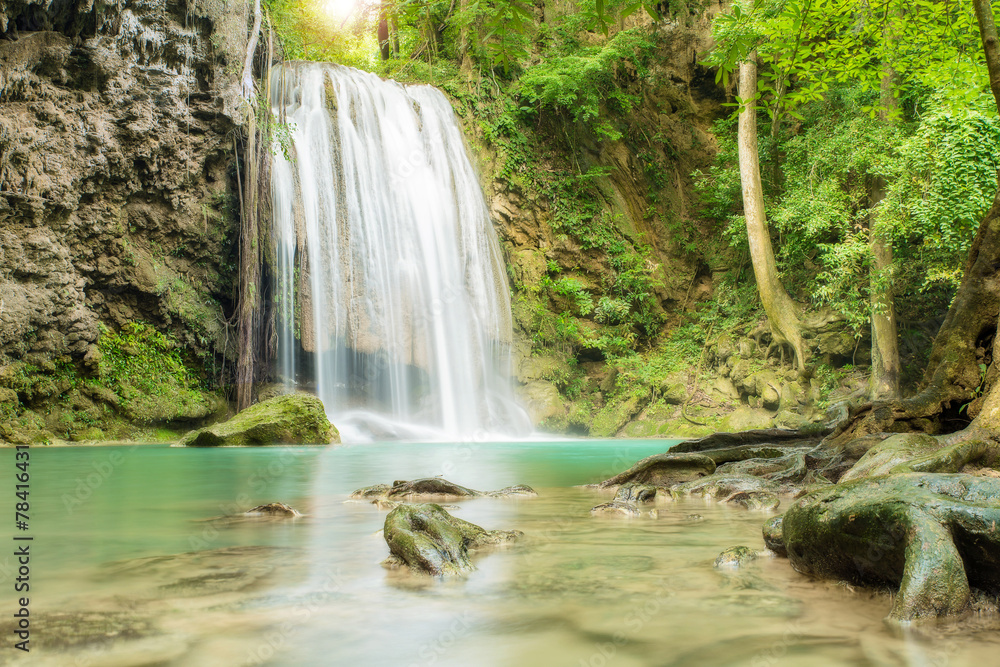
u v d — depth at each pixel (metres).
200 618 2.32
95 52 16.45
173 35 17.61
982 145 16.25
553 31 28.88
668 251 29.36
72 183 16.39
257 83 20.59
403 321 22.53
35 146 15.69
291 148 21.12
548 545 3.71
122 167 17.34
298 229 20.70
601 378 26.20
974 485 2.86
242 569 3.08
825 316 22.02
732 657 1.98
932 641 2.14
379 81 24.61
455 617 2.35
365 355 21.59
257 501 5.68
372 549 3.56
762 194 23.53
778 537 3.41
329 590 2.71
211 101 18.59
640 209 29.62
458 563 3.11
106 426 16.53
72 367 16.53
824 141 21.20
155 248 18.42
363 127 23.16
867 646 2.08
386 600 2.56
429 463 10.17
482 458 11.69
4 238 15.41
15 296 15.48
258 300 19.30
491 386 24.17
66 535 3.99
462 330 23.84
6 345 15.36
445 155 25.25
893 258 19.58
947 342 6.54
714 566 3.17
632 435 24.25
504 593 2.67
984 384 5.80
